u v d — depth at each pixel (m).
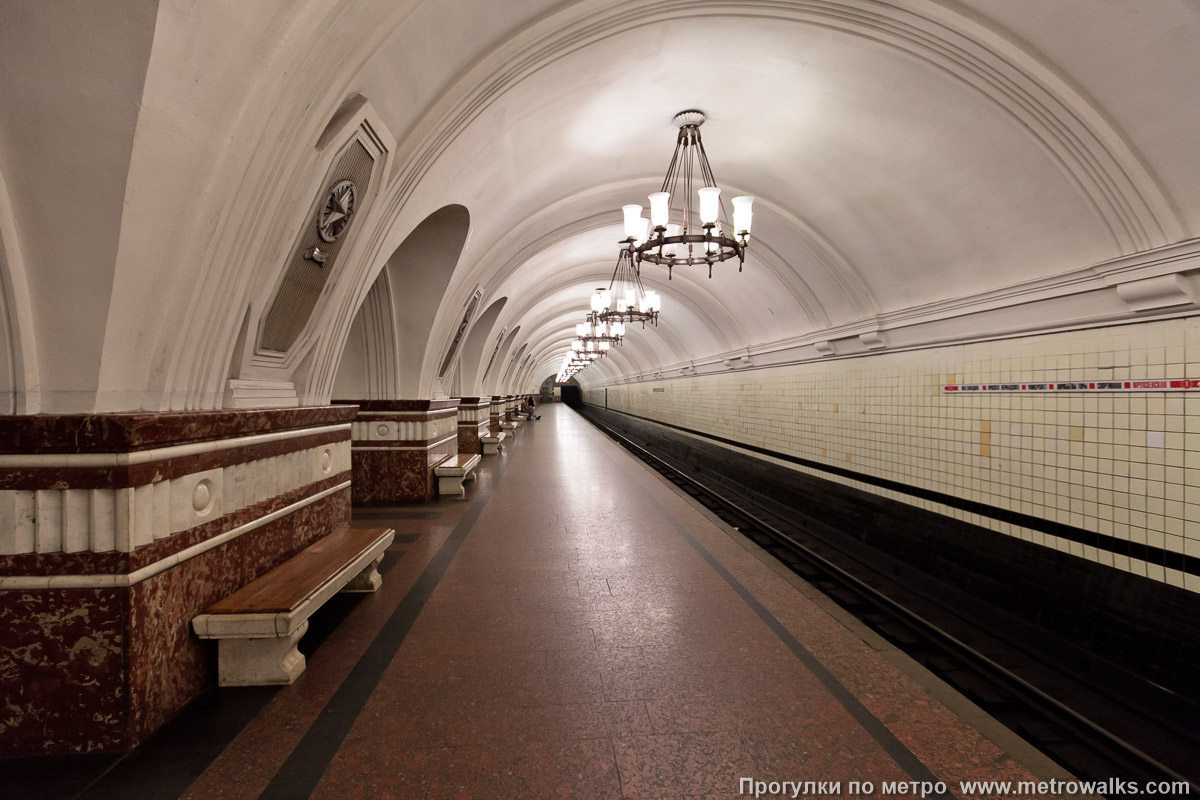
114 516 1.71
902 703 2.08
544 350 27.98
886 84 4.13
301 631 2.28
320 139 2.37
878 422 6.84
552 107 4.42
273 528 2.69
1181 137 3.09
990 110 3.78
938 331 5.68
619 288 13.53
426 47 2.76
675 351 16.59
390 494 5.99
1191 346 3.42
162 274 1.84
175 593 1.97
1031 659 4.27
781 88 4.60
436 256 5.42
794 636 2.67
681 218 7.68
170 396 2.06
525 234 7.01
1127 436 3.82
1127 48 2.98
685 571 3.66
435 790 1.59
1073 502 4.23
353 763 1.71
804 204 6.23
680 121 5.21
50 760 1.69
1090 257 3.95
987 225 4.64
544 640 2.62
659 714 2.00
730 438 12.55
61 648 1.71
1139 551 3.74
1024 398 4.68
